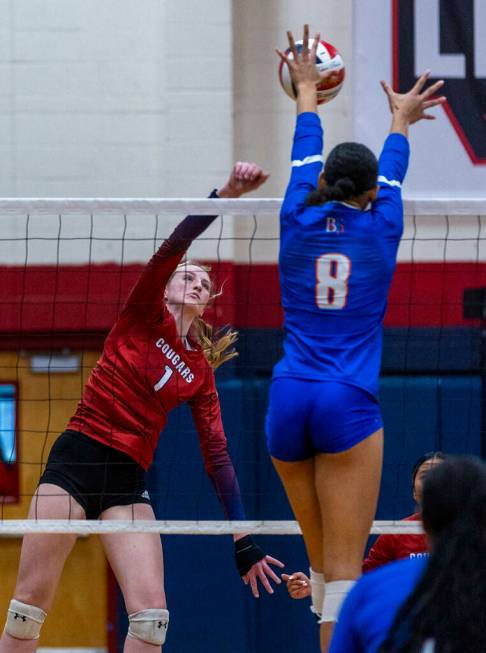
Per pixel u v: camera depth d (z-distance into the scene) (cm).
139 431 894
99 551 1485
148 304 892
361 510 718
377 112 1523
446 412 1470
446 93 1518
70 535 883
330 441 712
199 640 1446
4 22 1502
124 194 1505
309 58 827
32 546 872
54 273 1479
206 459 935
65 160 1503
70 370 1477
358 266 730
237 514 922
